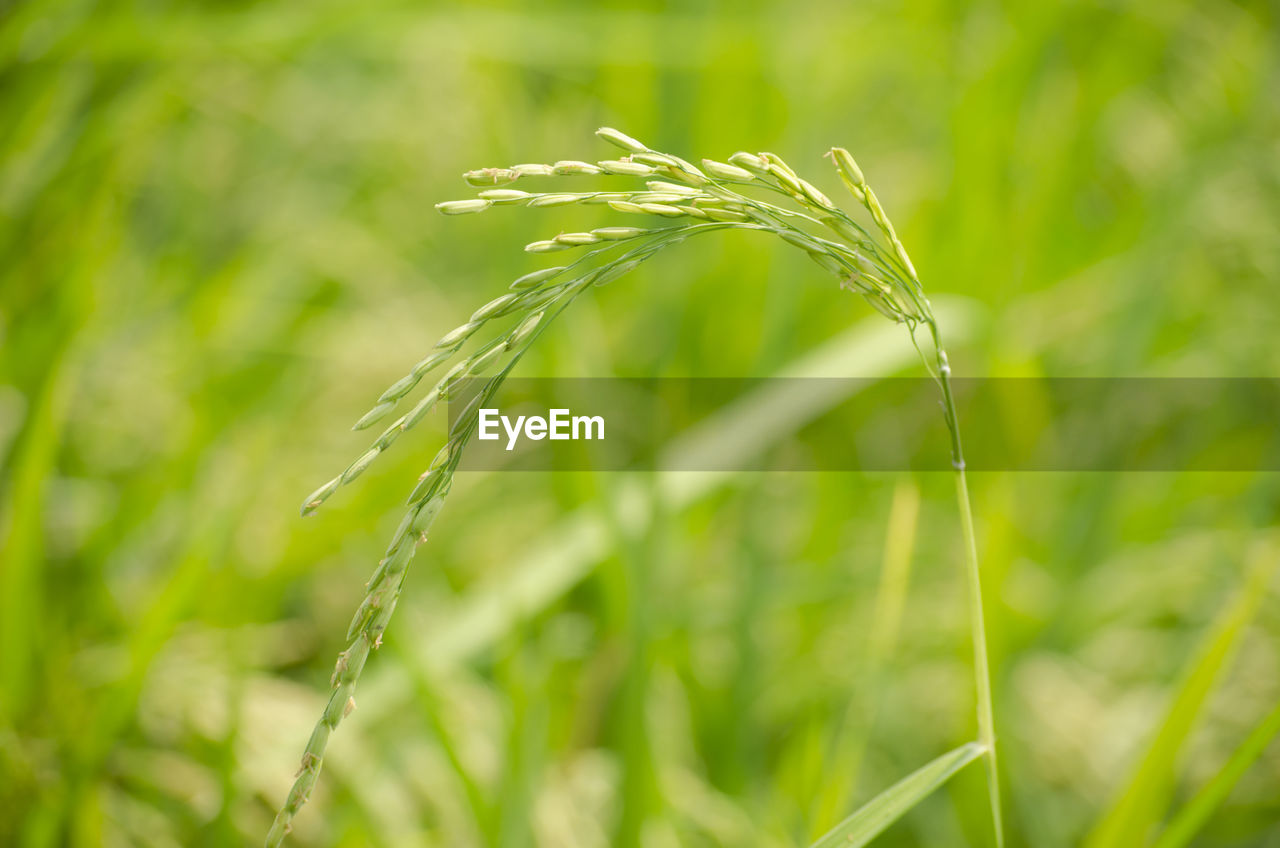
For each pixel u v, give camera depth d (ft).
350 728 3.07
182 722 3.26
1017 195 5.66
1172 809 3.49
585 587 4.27
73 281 4.09
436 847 3.06
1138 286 5.26
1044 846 3.31
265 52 5.48
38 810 2.95
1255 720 3.76
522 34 5.65
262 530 4.14
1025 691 3.90
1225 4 6.86
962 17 6.33
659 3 6.21
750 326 5.40
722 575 4.50
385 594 2.42
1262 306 5.81
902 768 3.59
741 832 3.14
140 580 4.05
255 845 3.00
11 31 4.38
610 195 2.46
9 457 3.62
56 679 3.29
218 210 5.94
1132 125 6.94
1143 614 4.52
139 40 4.63
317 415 5.02
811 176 5.96
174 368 4.79
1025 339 5.36
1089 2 6.19
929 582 4.43
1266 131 6.01
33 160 4.69
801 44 6.24
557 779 3.38
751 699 3.59
